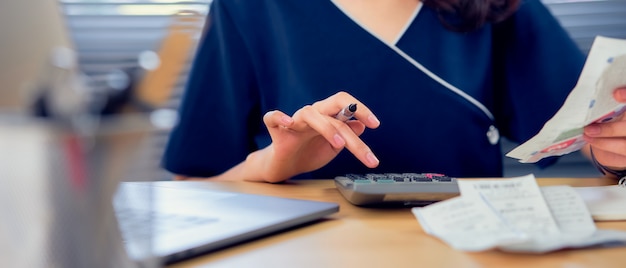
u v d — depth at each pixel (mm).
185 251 474
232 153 1257
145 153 297
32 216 283
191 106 1233
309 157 973
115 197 296
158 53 283
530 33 1306
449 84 1208
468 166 1223
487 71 1267
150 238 333
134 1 1784
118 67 281
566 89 1276
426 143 1200
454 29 1230
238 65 1260
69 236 287
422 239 550
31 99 260
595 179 954
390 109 1198
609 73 673
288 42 1233
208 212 607
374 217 655
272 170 939
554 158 1259
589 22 1950
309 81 1212
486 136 1243
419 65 1205
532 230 534
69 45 275
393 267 461
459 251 505
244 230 533
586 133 782
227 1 1271
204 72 1248
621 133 803
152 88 283
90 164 281
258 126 1295
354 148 814
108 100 274
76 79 264
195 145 1233
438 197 695
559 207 565
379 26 1219
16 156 274
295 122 877
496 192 560
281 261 478
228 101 1255
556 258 486
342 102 863
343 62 1210
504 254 495
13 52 263
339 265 467
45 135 268
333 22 1224
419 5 1233
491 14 1251
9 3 266
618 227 617
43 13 271
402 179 734
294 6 1240
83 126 271
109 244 298
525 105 1308
